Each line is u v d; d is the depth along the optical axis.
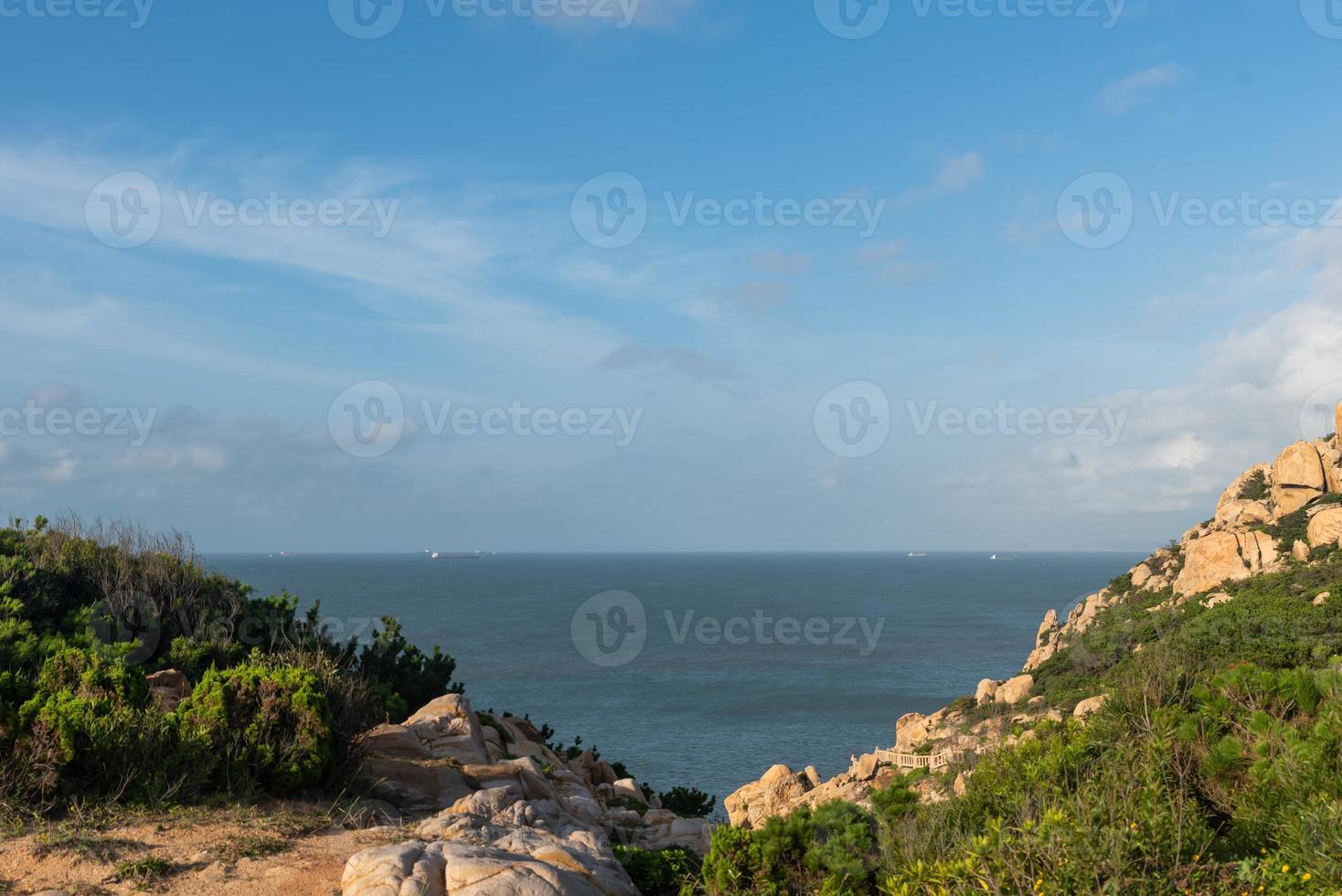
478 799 13.09
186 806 11.73
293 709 13.51
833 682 93.31
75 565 23.22
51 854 9.60
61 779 11.39
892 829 10.53
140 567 24.08
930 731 41.62
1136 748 9.85
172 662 20.48
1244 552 47.41
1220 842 8.58
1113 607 51.94
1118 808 8.02
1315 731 9.17
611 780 26.98
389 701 21.47
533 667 100.81
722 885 10.24
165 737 12.50
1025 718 34.50
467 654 109.25
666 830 17.27
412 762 15.99
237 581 26.06
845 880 9.96
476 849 9.68
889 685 91.75
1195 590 48.44
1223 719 10.32
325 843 10.82
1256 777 9.00
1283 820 8.10
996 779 10.84
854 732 69.12
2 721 11.34
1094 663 40.66
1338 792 8.05
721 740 66.38
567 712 76.50
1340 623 32.28
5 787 10.80
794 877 10.46
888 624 153.12
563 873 9.34
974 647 121.81
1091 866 7.07
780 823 10.85
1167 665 11.95
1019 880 7.29
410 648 28.17
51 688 13.27
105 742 11.84
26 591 21.30
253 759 12.88
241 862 9.90
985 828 9.08
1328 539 43.84
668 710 77.56
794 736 67.75
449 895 8.66
